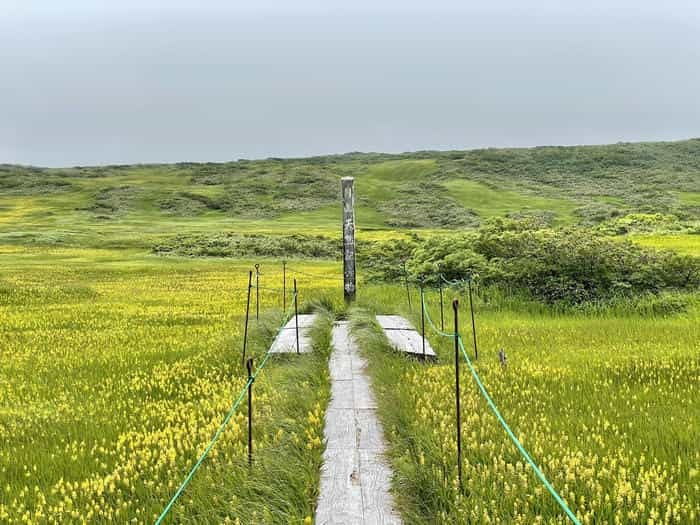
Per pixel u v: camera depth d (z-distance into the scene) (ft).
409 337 46.91
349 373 36.65
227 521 18.08
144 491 20.70
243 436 25.13
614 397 29.91
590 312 64.54
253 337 47.37
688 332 50.31
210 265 156.97
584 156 561.02
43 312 69.92
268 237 220.02
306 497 19.80
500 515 18.25
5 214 341.41
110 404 32.27
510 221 89.15
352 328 47.37
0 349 48.14
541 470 21.06
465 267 77.56
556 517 17.90
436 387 31.65
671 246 114.62
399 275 93.15
